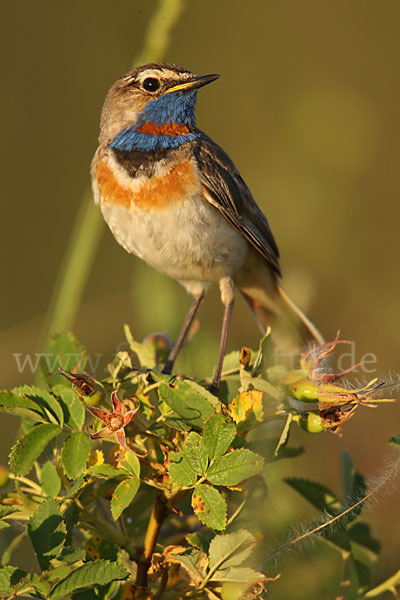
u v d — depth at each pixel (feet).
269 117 59.47
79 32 57.93
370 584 20.26
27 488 19.21
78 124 57.72
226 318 34.53
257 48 61.05
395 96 59.00
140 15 57.00
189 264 33.55
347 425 32.14
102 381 18.88
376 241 53.16
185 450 16.98
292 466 28.35
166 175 32.24
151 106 32.81
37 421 19.25
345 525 19.27
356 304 49.90
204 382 22.29
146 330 33.76
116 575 15.97
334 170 55.57
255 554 18.89
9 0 56.85
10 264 54.70
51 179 57.00
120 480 18.24
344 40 61.26
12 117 56.90
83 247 32.65
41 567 16.14
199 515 16.71
